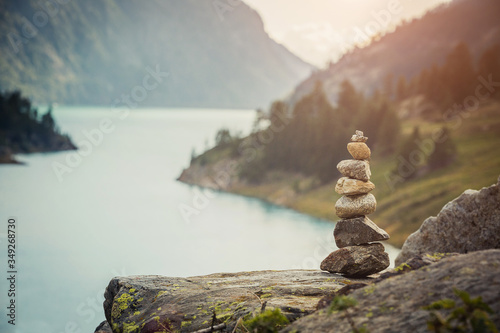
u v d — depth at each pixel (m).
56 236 100.94
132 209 147.75
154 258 95.25
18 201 133.38
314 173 180.50
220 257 101.12
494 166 122.38
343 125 196.88
